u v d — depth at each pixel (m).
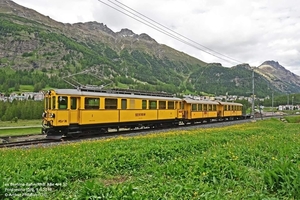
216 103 51.69
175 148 14.08
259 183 8.12
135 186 7.93
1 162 10.55
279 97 169.38
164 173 9.48
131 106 28.31
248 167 10.59
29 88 144.88
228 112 57.28
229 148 13.52
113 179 9.67
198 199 6.79
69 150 13.73
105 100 25.25
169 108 34.97
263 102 158.38
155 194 7.11
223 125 40.56
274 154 12.95
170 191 7.39
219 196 6.96
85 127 23.78
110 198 6.69
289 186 7.28
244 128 29.38
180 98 40.47
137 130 30.30
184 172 9.19
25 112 73.06
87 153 12.62
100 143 16.48
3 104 77.06
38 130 43.84
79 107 23.06
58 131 22.27
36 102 79.75
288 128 31.84
